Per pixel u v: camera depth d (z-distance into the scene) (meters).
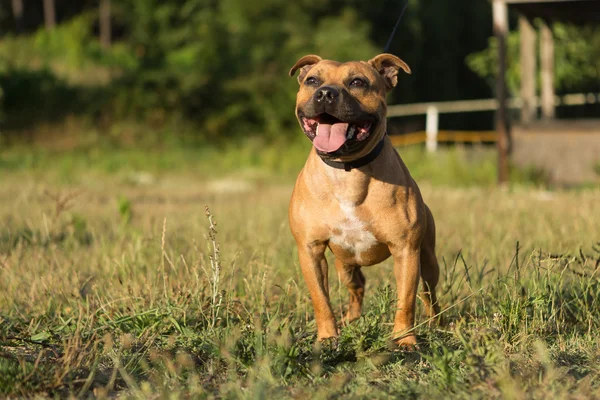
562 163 13.89
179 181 17.78
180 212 9.22
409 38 31.38
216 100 25.39
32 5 33.00
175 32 27.12
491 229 7.10
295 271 5.40
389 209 4.14
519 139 14.34
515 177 13.74
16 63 24.98
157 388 3.37
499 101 13.40
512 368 3.50
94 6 32.72
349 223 4.17
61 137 22.33
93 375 3.51
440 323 4.66
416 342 4.16
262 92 25.72
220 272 4.82
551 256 4.54
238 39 26.83
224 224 7.96
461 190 12.39
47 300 4.97
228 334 3.97
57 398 3.29
